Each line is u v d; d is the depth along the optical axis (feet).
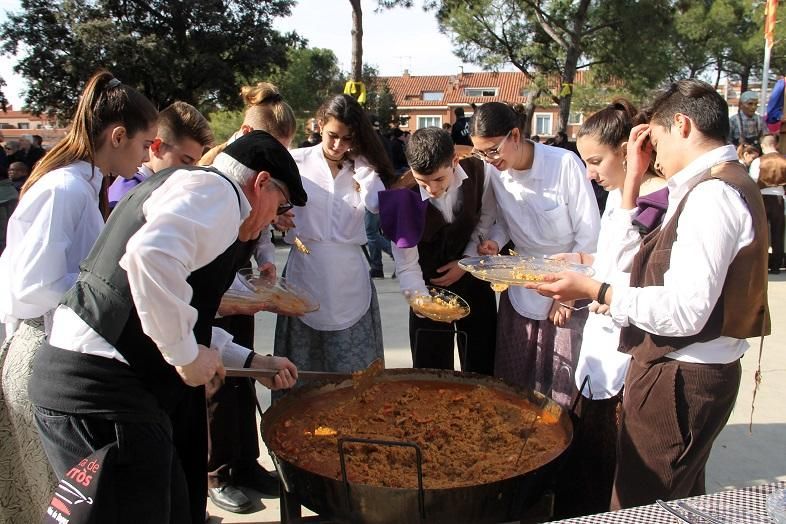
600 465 8.46
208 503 9.98
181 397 6.11
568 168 9.68
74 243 6.70
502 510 6.14
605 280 7.57
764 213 5.88
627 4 59.77
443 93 183.83
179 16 73.51
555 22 62.64
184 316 5.18
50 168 6.81
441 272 10.45
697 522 4.42
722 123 6.01
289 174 5.97
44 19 74.74
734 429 12.36
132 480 5.53
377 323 10.74
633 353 6.59
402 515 5.89
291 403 8.16
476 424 7.66
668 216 6.44
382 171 10.21
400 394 8.60
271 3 78.38
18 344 6.89
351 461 6.75
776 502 4.39
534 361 10.18
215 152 9.34
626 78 65.31
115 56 70.59
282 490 6.93
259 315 19.80
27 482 7.23
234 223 5.49
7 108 84.02
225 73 73.92
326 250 9.98
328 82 161.38
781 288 23.75
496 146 9.16
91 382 5.42
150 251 4.90
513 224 10.09
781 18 72.43
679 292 5.72
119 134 6.84
